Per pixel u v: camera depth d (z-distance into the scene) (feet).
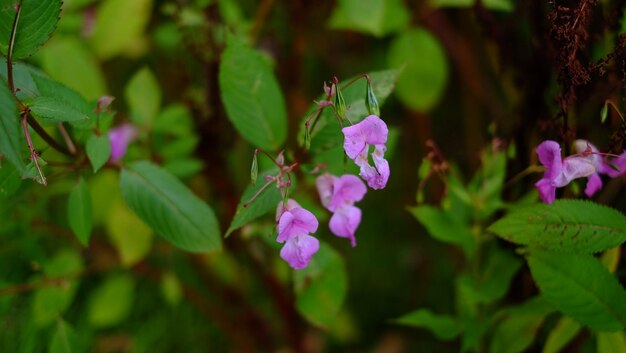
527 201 1.99
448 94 3.00
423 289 2.74
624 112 1.83
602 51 1.94
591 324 1.78
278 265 2.38
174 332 2.63
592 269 1.79
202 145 2.31
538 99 1.98
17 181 1.72
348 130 1.64
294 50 2.51
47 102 1.68
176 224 1.85
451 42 2.60
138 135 2.21
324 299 2.03
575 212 1.75
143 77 2.25
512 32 2.07
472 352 2.26
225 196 2.39
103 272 2.61
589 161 1.73
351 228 1.77
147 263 2.53
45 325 2.15
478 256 2.05
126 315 2.55
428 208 2.04
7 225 2.14
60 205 2.57
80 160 1.86
